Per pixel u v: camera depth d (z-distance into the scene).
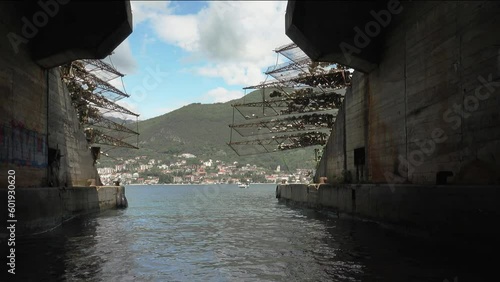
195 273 10.98
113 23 17.97
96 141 37.97
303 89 35.75
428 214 14.52
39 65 19.12
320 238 16.91
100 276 10.49
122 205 37.91
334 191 26.30
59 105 22.53
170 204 46.44
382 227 18.75
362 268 11.09
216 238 17.64
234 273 10.98
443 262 11.54
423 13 15.89
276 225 22.48
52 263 11.92
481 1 12.47
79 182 27.41
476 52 12.67
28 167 17.67
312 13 18.91
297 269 11.28
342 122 26.56
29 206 16.30
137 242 16.42
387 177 19.28
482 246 11.55
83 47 18.22
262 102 38.31
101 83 33.53
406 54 17.27
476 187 11.82
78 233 18.53
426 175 15.59
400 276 10.12
